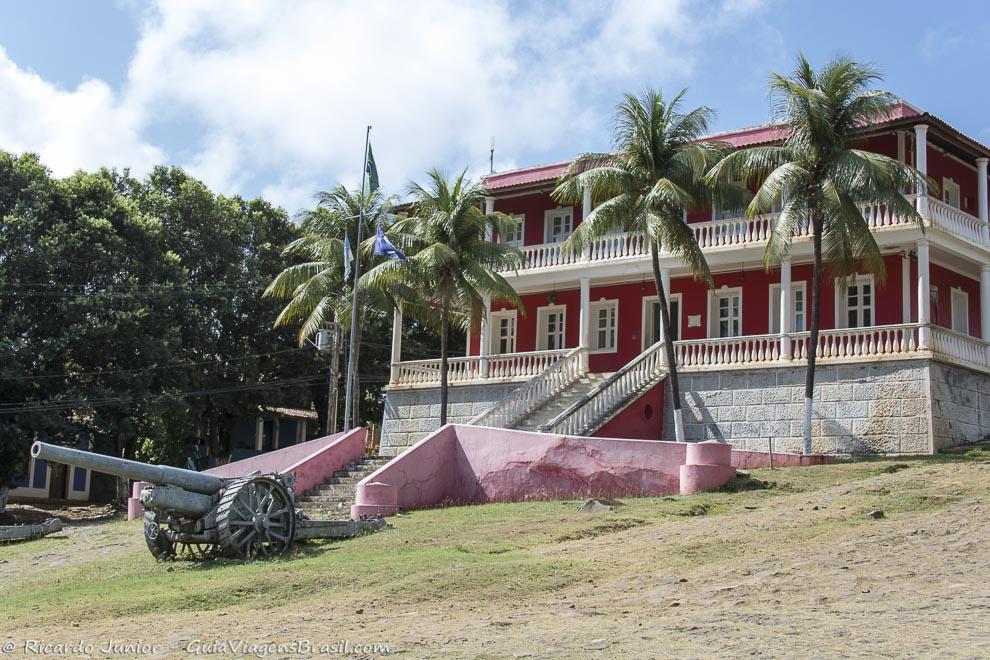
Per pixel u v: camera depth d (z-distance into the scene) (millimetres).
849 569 14797
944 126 31250
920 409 28297
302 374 51906
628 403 30562
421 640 12570
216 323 48500
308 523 20594
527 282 37500
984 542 15383
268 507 19797
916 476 21203
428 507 25734
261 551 19609
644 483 23859
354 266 38406
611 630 12555
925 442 28062
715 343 31703
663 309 29750
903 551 15445
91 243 41094
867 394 29156
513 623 13242
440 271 32625
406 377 38250
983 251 32438
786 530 17547
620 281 37188
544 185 37875
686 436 31594
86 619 15352
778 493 22172
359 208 39188
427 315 36500
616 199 29094
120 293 41469
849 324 33000
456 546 18688
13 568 22703
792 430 30016
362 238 38906
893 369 28891
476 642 12312
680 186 28984
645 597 14320
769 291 34438
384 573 16562
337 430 54031
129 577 18797
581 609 13867
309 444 32656
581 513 21547
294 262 52344
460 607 14430
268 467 33000
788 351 30547
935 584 13766
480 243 32969
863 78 27469
